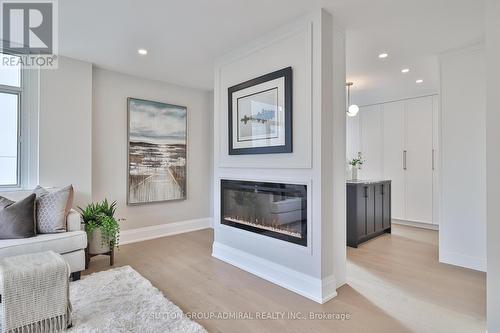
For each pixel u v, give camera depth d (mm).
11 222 2477
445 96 3234
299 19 2484
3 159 3082
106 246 3127
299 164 2484
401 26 2605
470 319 2062
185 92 4730
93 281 2645
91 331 1879
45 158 3191
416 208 5191
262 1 2225
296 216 2533
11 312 1744
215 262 3238
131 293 2406
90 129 3527
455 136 3178
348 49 3098
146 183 4230
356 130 6016
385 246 3906
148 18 2492
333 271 2479
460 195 3150
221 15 2445
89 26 2641
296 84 2516
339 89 2598
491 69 1743
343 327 1962
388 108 5559
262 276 2820
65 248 2592
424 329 1938
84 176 3461
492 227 1749
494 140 1739
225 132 3328
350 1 2209
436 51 3176
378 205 4398
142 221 4215
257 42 2898
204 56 3385
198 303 2295
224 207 3363
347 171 4902
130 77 4086
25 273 1796
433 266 3133
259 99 2848
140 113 4164
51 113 3240
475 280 2752
